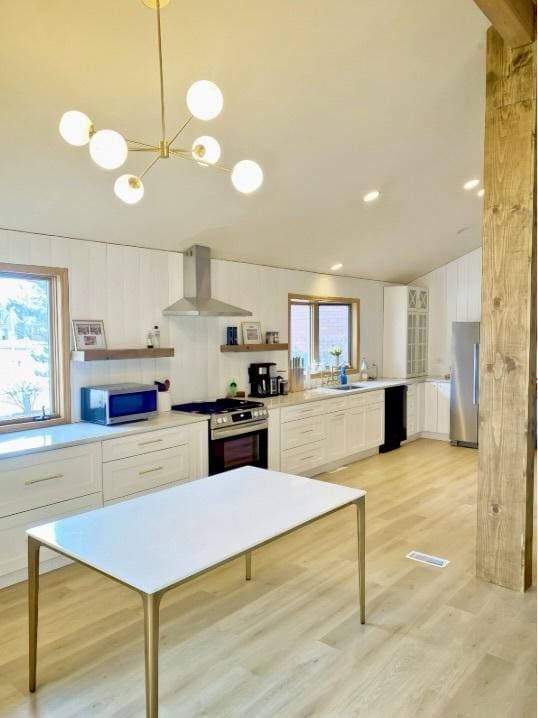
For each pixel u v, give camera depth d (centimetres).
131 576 179
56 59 254
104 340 421
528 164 302
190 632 277
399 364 755
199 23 254
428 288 800
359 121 362
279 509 247
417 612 294
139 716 216
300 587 325
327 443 574
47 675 243
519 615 290
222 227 458
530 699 224
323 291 657
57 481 340
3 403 379
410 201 515
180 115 310
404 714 216
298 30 273
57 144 304
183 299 475
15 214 352
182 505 254
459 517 441
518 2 268
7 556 320
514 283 311
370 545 387
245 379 557
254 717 215
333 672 243
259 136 350
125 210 388
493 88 311
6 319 377
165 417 430
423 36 299
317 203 464
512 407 315
